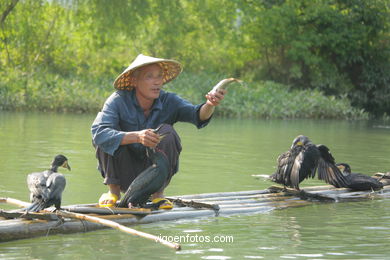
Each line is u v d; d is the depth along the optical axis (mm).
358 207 12805
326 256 8914
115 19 45625
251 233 10234
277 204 12617
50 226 9766
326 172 13688
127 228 9242
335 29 52906
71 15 47562
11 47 46688
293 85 53969
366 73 54000
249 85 48062
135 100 11016
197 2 52656
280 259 8727
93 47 48938
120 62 50469
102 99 40000
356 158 20828
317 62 52125
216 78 47969
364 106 54594
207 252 9039
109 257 8688
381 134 31422
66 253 8844
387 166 18906
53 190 9516
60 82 41594
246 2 54625
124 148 10609
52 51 47938
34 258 8570
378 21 53188
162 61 10688
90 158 18766
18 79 41312
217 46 54594
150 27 51531
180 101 11320
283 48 55031
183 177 15930
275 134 29203
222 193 13133
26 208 10234
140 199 10539
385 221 11352
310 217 11641
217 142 24672
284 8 51844
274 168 17766
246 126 34031
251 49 55156
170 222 10898
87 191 13758
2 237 9328
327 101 46062
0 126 27938
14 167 16516
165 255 8852
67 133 25922
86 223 10117
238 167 17859
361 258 8820
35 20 46562
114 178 10820
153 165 10492
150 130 9977
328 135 29953
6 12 43844
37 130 26734
